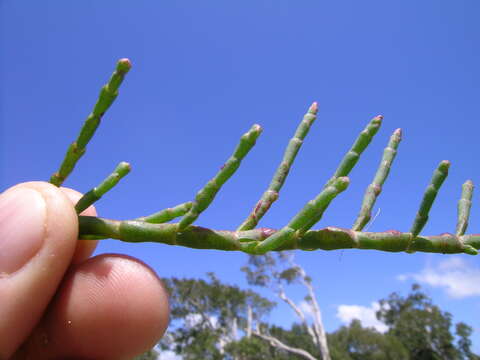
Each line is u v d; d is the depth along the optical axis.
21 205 0.06
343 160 0.06
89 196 0.06
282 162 0.06
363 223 0.06
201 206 0.06
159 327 0.08
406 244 0.06
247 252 0.06
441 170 0.06
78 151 0.06
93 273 0.08
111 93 0.06
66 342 0.08
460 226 0.06
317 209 0.05
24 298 0.06
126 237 0.06
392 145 0.06
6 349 0.06
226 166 0.05
